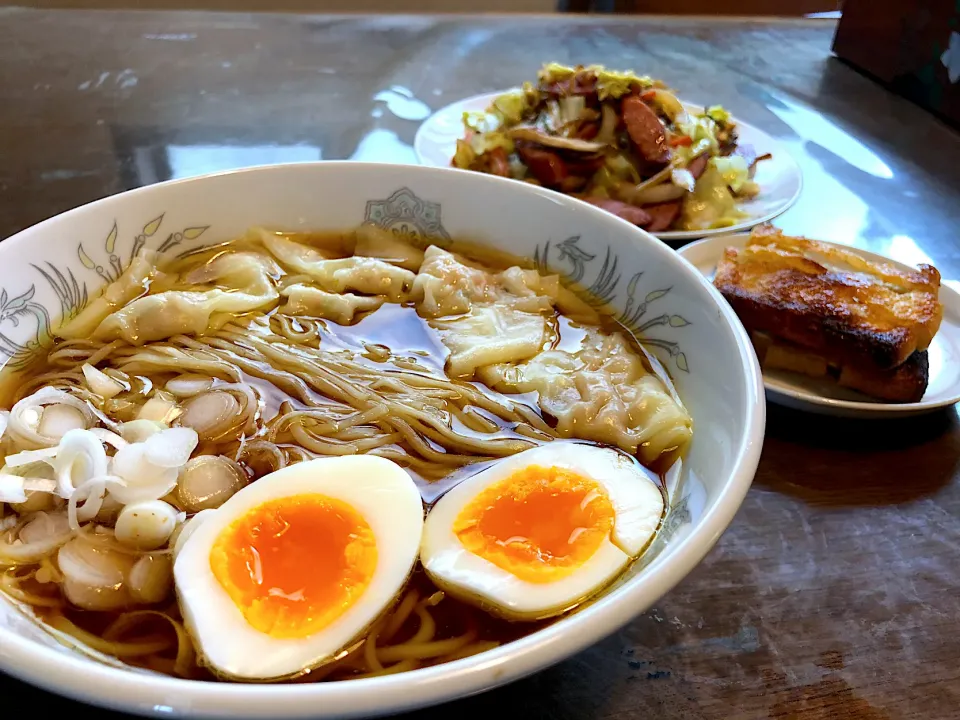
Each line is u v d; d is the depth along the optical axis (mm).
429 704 114
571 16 625
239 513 171
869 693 167
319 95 462
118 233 234
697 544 137
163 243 245
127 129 402
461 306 244
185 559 161
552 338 236
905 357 241
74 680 113
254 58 505
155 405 202
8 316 207
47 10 545
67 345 220
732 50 586
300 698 111
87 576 163
